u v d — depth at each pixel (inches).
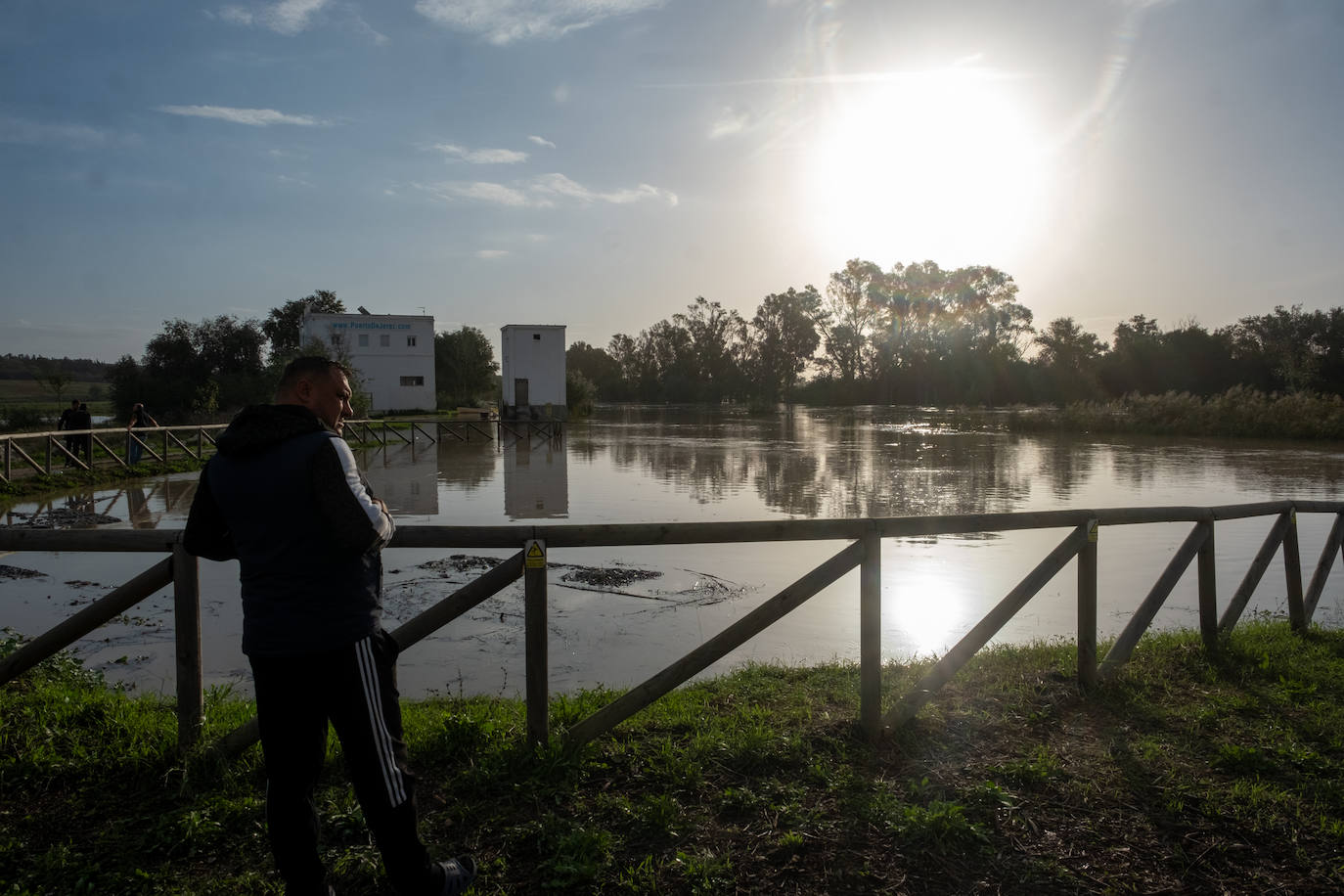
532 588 135.8
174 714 159.8
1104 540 484.1
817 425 2050.9
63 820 118.1
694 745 143.6
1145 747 151.0
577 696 199.8
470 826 117.9
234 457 85.8
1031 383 3353.8
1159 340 2822.3
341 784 127.7
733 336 4913.9
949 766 142.6
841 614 312.3
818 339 4515.3
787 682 205.3
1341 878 110.5
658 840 115.5
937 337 3966.5
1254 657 212.8
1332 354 2306.8
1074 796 131.8
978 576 382.3
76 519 520.4
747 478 814.5
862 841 116.7
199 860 109.0
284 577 84.7
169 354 2272.4
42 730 141.7
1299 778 139.5
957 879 108.7
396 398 2193.7
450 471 882.8
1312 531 516.4
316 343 1729.8
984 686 188.5
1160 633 259.1
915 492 708.0
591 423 2197.3
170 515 539.8
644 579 357.4
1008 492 708.7
